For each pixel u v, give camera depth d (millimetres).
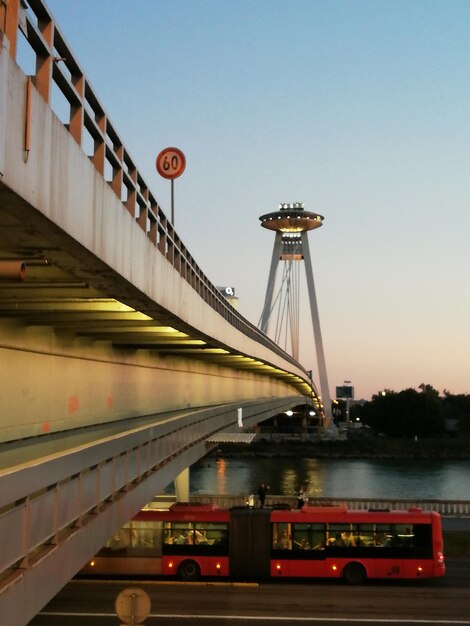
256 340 46094
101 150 11688
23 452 14992
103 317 18484
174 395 37719
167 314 18469
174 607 25594
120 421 26938
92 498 12422
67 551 10828
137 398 30125
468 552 35750
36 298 15312
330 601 26656
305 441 134000
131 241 13453
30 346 18234
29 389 18281
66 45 9352
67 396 21344
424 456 125500
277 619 24219
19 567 8945
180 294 19578
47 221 8508
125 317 18672
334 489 78625
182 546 29656
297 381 101750
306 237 138875
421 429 148375
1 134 6727
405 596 27516
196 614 24750
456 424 170875
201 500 45438
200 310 23453
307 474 94312
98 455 12656
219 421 36188
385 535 29297
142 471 17375
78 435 19453
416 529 29297
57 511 10281
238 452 122125
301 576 29234
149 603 10586
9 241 9969
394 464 112125
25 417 17969
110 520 13922
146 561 29656
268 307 128750
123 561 29734
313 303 138375
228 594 27594
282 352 69312
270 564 29344
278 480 86188
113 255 11953
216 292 29312
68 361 21531
